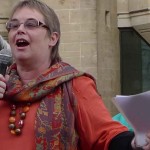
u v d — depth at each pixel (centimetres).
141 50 1833
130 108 402
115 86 1783
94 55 1681
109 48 1759
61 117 432
